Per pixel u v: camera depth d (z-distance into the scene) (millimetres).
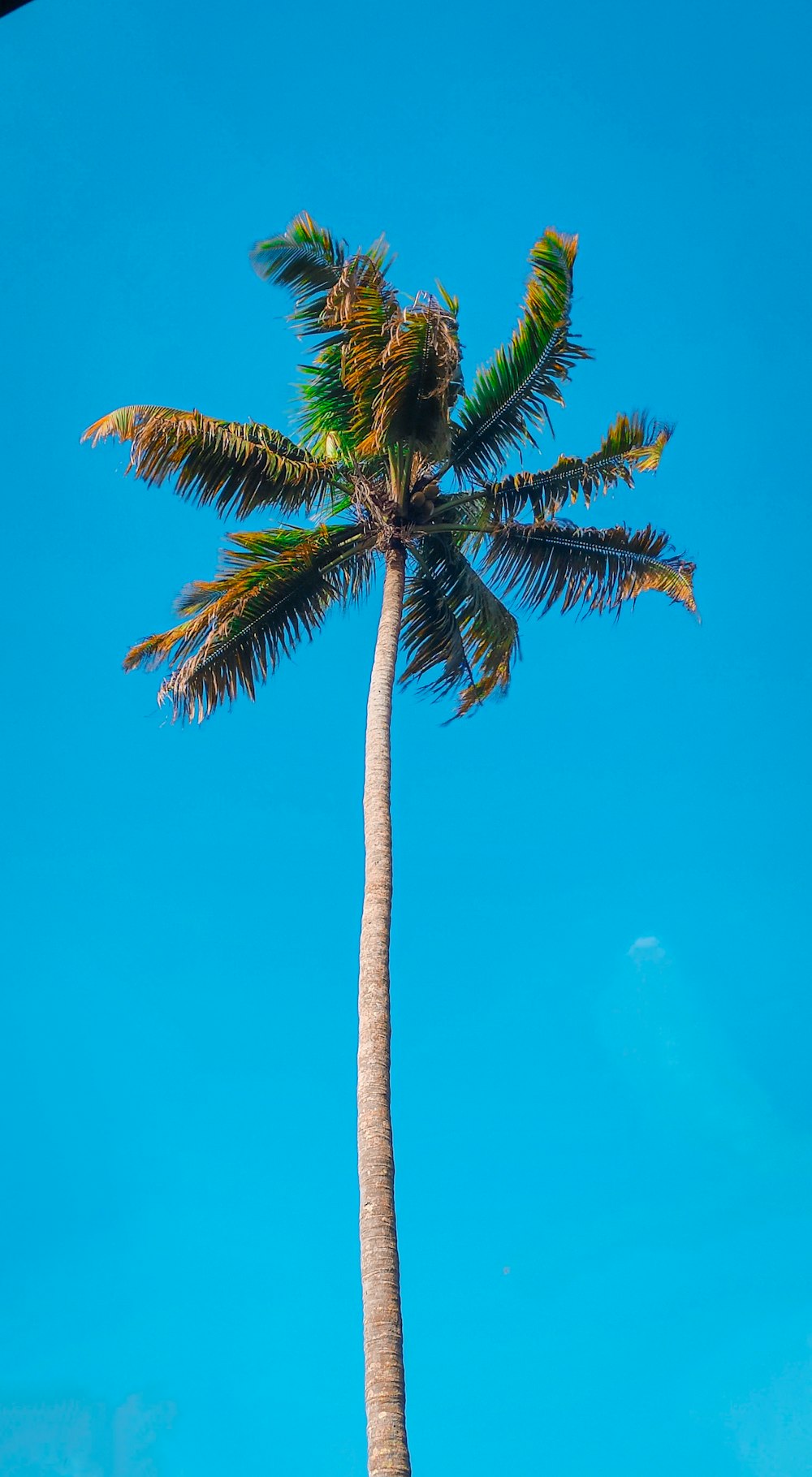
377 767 14391
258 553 16922
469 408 17156
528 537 17766
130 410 16438
